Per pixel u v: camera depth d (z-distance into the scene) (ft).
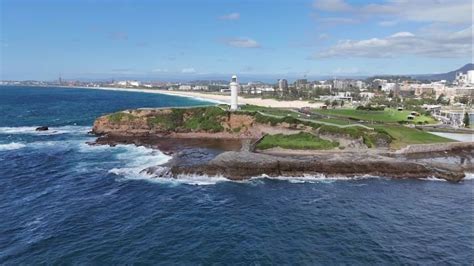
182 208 157.89
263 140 287.69
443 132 355.36
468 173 219.41
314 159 230.27
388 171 214.90
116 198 169.89
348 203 167.02
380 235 132.98
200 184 193.16
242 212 153.99
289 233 133.49
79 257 115.34
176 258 115.03
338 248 122.42
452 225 143.43
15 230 134.72
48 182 194.59
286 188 188.44
